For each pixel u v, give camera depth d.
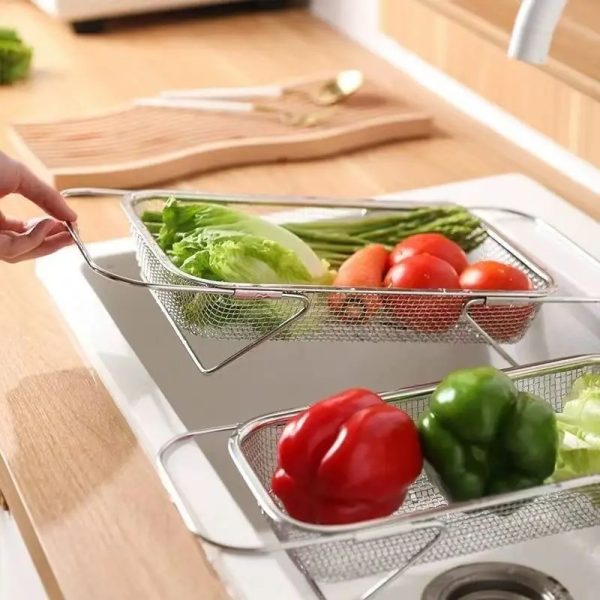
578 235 1.62
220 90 2.10
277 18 2.59
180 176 1.85
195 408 1.50
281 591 0.97
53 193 1.39
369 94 2.12
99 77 2.24
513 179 1.79
